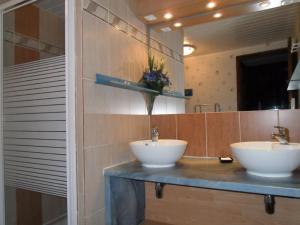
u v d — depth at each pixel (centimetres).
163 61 188
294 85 147
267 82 154
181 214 161
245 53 163
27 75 151
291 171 110
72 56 125
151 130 180
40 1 156
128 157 159
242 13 164
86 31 129
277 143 130
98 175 134
